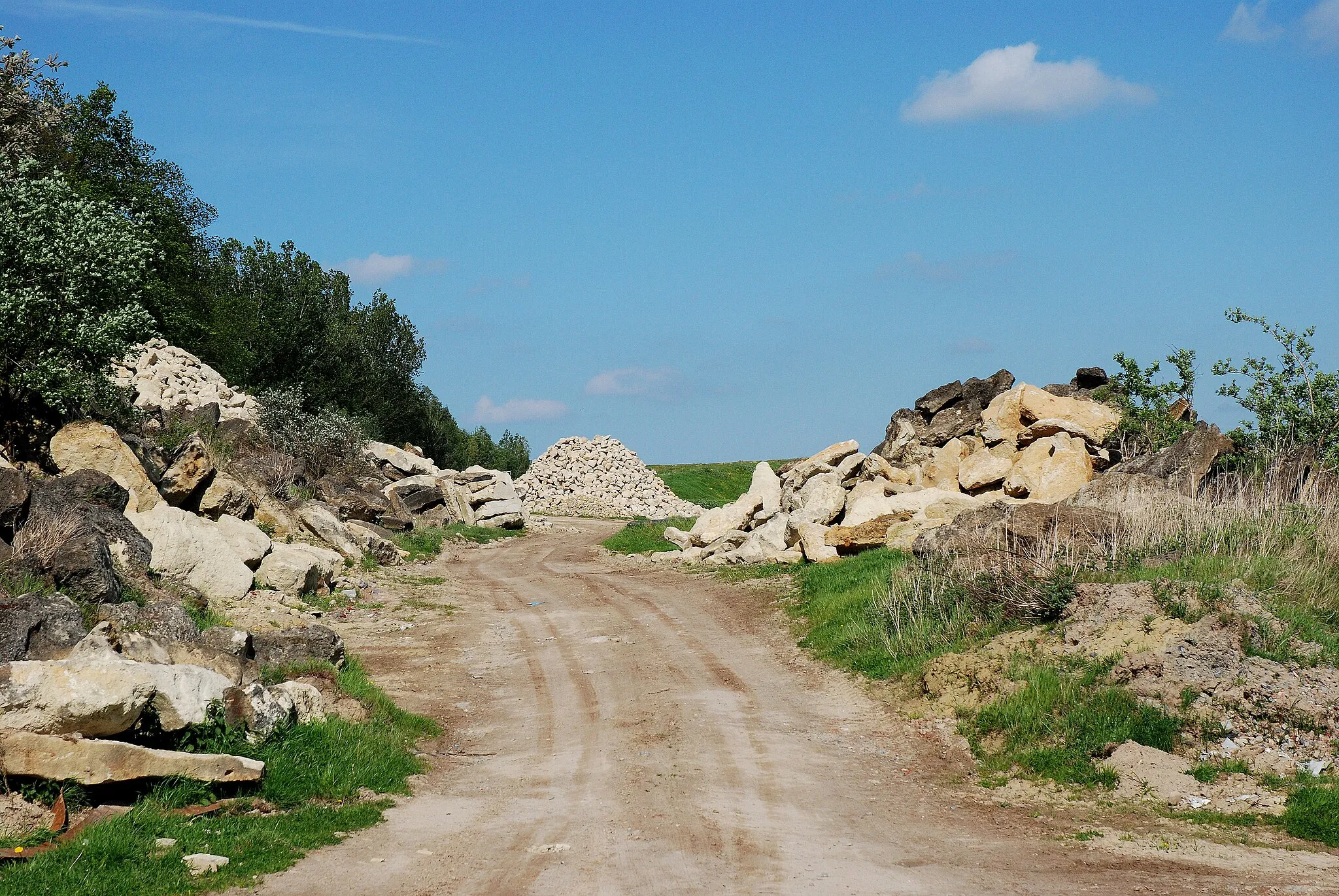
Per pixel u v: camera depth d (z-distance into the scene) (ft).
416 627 78.18
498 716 55.16
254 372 208.54
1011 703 47.24
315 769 38.93
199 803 33.81
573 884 29.45
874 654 60.34
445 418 296.30
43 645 38.11
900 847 34.01
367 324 258.57
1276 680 42.98
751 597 84.28
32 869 27.17
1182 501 64.23
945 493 95.30
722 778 42.75
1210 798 38.58
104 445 81.15
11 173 84.43
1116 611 49.60
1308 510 61.82
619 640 72.79
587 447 230.27
